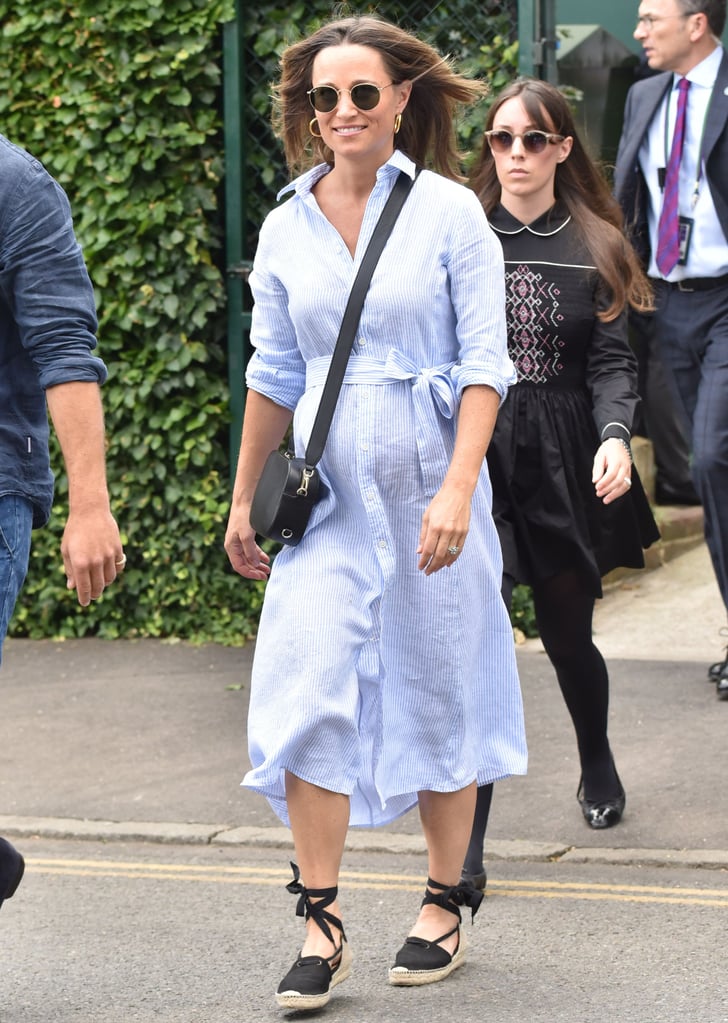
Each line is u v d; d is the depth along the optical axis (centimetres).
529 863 629
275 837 674
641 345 1172
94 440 441
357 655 480
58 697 899
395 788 493
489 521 505
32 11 992
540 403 598
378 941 552
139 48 981
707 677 875
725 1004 485
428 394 477
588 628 623
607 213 611
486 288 475
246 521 517
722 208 801
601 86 1131
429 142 507
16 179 439
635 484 620
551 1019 476
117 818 703
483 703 510
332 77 468
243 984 516
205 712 861
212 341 1024
